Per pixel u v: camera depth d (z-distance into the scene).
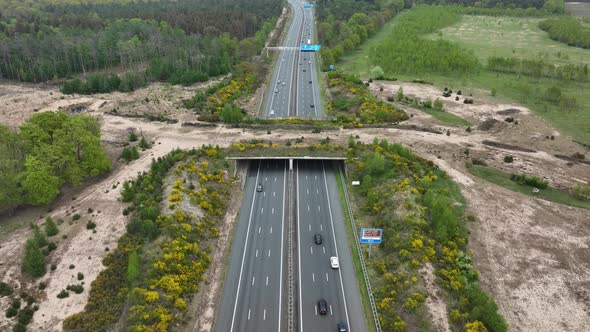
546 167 114.88
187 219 87.06
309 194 103.69
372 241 79.00
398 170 103.62
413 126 134.38
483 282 76.06
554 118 148.12
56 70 185.25
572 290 75.12
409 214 88.06
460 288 72.56
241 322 69.25
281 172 113.69
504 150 123.50
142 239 82.50
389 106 150.62
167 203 90.25
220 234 89.12
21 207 94.81
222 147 117.50
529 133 136.12
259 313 71.00
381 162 103.06
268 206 99.19
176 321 67.56
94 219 89.00
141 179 100.88
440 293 71.62
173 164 106.88
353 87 169.00
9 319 67.31
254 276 78.69
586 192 100.38
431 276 74.62
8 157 92.25
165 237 81.25
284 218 95.06
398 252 80.12
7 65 182.00
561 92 168.75
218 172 106.00
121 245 80.81
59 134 98.12
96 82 168.88
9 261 78.31
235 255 83.81
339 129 130.88
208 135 126.19
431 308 69.06
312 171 113.81
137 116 140.50
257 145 115.62
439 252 79.75
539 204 98.38
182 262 76.50
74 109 149.00
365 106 147.00
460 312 68.56
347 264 81.69
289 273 78.56
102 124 134.62
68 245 81.81
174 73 187.00
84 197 97.06
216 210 94.19
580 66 189.50
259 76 194.50
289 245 85.81
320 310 70.44
